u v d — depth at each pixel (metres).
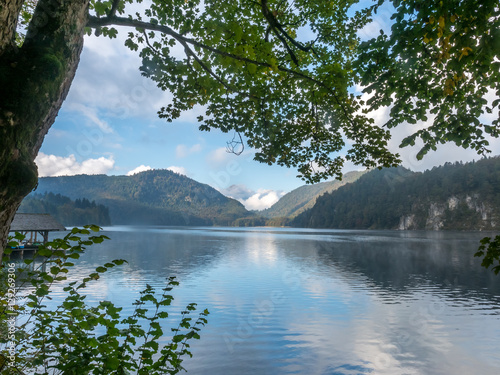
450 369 11.03
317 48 6.91
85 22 2.43
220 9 5.30
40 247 2.84
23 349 3.42
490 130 4.86
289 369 10.83
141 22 4.17
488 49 3.41
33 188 1.99
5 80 1.90
